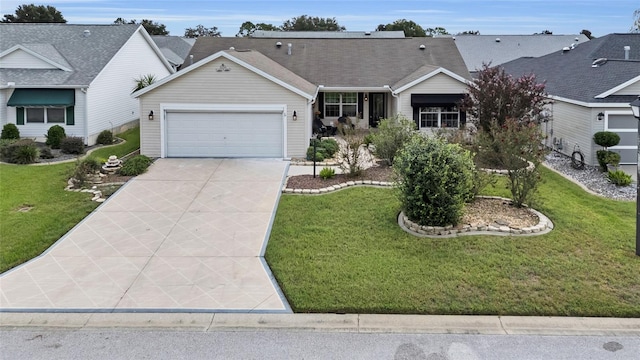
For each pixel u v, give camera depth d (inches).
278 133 852.0
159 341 306.3
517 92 812.6
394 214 530.9
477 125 831.7
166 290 374.6
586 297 351.6
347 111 1175.0
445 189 475.2
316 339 308.2
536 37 1838.1
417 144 499.5
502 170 722.2
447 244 446.6
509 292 358.9
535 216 512.7
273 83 836.0
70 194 625.9
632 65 859.4
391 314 336.5
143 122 849.5
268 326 323.9
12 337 311.4
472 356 289.3
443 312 336.5
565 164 834.2
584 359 286.2
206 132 854.5
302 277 387.9
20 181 690.8
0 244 460.4
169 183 679.1
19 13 2699.3
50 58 1034.7
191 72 834.2
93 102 1015.6
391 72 1164.5
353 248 445.4
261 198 608.4
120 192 634.2
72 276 399.5
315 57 1228.5
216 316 336.2
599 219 524.4
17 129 971.9
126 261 429.4
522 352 293.6
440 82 1003.3
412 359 286.2
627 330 318.0
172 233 495.5
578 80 949.8
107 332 317.7
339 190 637.3
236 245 463.2
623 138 800.3
